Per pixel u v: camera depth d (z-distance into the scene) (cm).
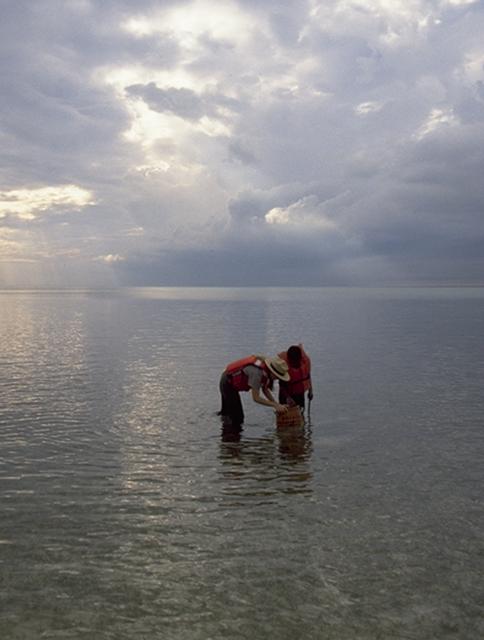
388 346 2653
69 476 840
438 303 9219
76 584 533
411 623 474
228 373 1176
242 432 1096
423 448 987
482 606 502
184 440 1039
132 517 690
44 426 1137
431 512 709
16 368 1944
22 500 744
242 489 787
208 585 533
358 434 1080
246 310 6800
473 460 920
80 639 447
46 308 7575
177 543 621
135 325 4181
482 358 2202
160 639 449
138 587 529
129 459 923
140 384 1628
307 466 888
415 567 570
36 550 602
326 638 453
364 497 759
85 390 1533
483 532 652
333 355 2298
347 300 11275
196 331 3575
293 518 689
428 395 1454
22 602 500
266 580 543
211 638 451
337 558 588
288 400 1179
